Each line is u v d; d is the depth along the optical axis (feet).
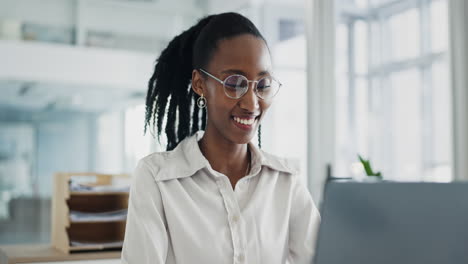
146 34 11.96
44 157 11.27
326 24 9.69
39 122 11.23
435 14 15.85
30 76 11.11
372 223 2.01
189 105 3.83
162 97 3.84
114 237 7.01
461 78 10.89
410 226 1.89
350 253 2.06
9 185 11.02
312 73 9.63
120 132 11.84
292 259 3.49
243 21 3.20
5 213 11.00
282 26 13.25
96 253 6.48
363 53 14.49
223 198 3.23
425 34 16.10
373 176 9.31
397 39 15.57
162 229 3.08
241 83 3.06
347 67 14.14
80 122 11.54
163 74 3.80
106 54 11.66
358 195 2.07
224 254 3.13
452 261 1.76
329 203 2.18
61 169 11.40
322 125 9.63
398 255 1.90
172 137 3.87
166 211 3.14
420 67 16.16
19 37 11.02
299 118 12.48
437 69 15.80
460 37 10.90
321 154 9.59
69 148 11.46
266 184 3.37
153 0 12.00
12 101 11.02
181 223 3.11
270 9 13.12
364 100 14.70
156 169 3.25
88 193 6.75
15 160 11.06
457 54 10.94
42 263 6.15
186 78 3.76
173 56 3.75
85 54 11.51
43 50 11.19
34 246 7.07
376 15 14.92
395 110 15.53
